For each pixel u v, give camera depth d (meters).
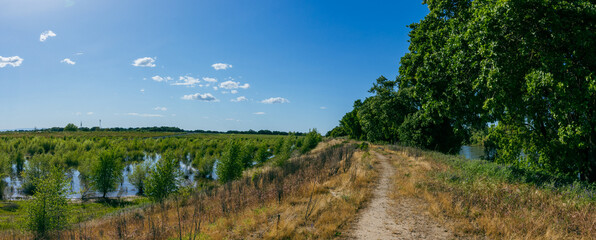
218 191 20.16
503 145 23.86
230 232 8.07
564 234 6.79
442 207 9.47
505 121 18.88
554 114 12.45
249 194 13.68
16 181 50.94
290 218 8.48
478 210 8.73
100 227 14.30
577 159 17.41
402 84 23.36
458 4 18.03
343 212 9.37
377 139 60.59
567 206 8.39
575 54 11.95
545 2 11.30
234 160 37.22
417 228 7.96
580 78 12.46
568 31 12.02
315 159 27.75
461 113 17.33
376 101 46.16
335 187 13.48
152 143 114.06
